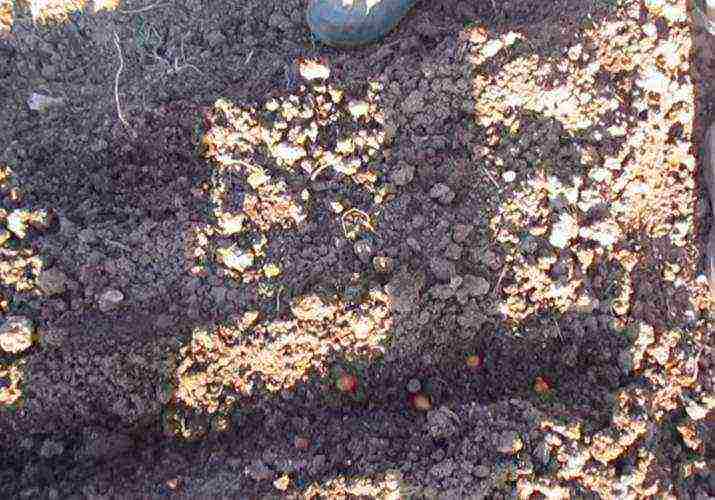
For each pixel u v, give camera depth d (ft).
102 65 3.28
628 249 3.04
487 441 2.72
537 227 2.96
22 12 3.28
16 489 2.68
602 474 2.70
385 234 2.95
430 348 2.91
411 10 3.40
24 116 3.16
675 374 2.93
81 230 2.92
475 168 3.03
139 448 2.79
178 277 2.91
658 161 3.16
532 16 3.35
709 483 2.82
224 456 2.74
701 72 3.33
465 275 2.90
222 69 3.28
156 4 3.37
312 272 2.91
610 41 3.23
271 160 3.04
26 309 2.83
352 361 2.87
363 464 2.70
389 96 3.12
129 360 2.80
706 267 3.09
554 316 2.93
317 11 3.23
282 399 2.84
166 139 3.10
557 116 3.10
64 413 2.79
